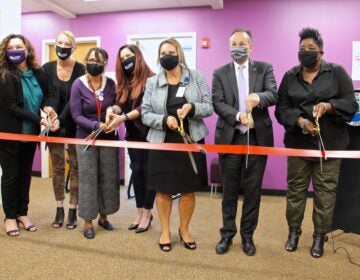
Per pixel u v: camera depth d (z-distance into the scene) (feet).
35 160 17.25
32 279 5.84
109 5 15.35
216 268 6.41
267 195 14.64
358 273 6.32
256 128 6.66
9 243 7.50
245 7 14.70
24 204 8.53
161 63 6.83
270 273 6.24
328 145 6.77
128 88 8.20
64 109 8.40
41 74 8.29
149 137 7.16
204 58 15.24
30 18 17.20
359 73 13.78
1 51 7.64
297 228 7.49
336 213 7.87
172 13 15.55
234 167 6.90
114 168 8.20
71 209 8.71
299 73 7.00
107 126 7.41
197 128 6.93
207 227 9.04
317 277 6.13
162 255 7.00
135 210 10.83
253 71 6.83
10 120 7.80
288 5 14.29
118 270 6.26
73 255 6.91
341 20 13.87
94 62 7.68
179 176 6.91
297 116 6.77
